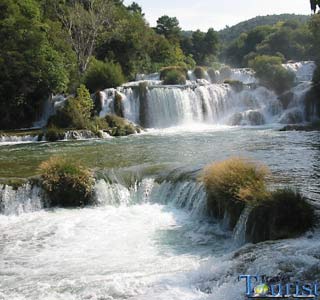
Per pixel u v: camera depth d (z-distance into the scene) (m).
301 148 21.56
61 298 8.23
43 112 38.91
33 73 37.22
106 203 15.55
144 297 7.93
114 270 9.77
